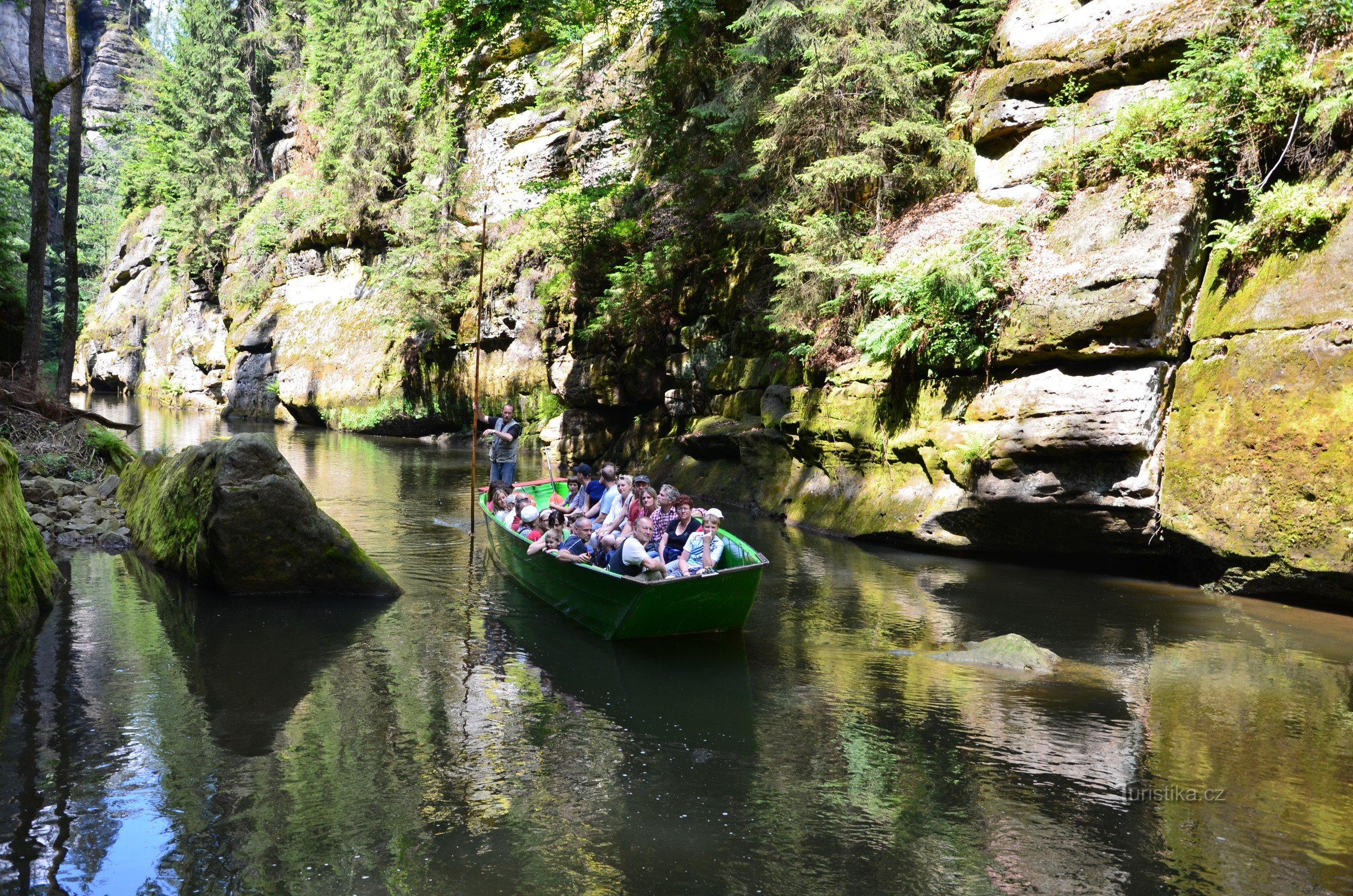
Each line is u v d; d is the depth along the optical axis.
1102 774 5.01
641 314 19.19
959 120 13.05
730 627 7.74
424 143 29.33
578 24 21.34
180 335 40.91
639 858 4.11
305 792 4.71
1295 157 9.26
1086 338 9.63
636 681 6.50
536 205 27.44
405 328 27.73
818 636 7.67
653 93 18.72
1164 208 9.58
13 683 6.14
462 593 8.94
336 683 6.33
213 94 41.50
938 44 13.30
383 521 12.73
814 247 12.91
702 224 18.02
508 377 24.78
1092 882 3.93
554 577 8.23
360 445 24.72
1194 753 5.28
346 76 32.72
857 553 11.20
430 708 5.92
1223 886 3.89
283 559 8.66
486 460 21.05
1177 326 9.54
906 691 6.32
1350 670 6.75
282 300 34.81
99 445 13.52
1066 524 10.03
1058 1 12.30
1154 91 10.78
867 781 4.92
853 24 12.81
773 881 3.93
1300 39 9.52
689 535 7.82
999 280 10.45
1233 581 9.05
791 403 14.12
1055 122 11.82
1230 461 8.88
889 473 12.04
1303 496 8.30
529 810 4.56
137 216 51.28
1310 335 8.36
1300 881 3.93
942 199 12.70
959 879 3.95
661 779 4.93
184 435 24.80
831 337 13.28
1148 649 7.29
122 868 3.96
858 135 12.77
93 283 54.69
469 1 19.12
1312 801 4.70
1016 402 10.18
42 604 7.87
